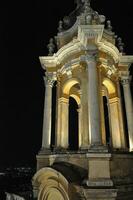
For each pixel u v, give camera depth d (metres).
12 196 33.12
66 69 19.67
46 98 20.39
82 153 15.84
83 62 18.03
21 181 77.56
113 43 20.78
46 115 19.91
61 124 19.38
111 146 18.73
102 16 19.84
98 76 17.75
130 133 18.95
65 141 19.17
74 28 19.75
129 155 16.69
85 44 17.55
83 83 17.92
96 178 14.14
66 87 20.05
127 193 15.41
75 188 14.11
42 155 18.53
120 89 21.11
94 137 15.06
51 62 21.08
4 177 86.00
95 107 15.72
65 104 20.12
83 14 18.19
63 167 15.33
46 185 15.80
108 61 19.33
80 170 15.47
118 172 15.59
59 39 21.30
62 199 14.64
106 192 13.50
